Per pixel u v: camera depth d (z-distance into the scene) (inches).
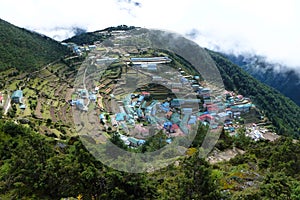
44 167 513.7
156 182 446.6
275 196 394.0
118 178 398.3
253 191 421.4
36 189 498.0
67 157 499.2
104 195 394.9
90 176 407.2
